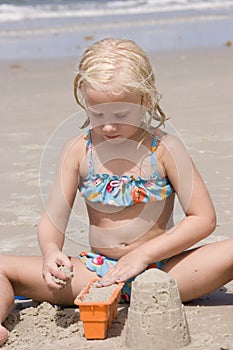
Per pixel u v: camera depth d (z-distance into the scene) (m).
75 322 4.84
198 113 11.25
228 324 4.70
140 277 4.39
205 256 4.99
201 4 33.62
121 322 4.76
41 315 4.95
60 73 16.56
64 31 26.20
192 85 13.91
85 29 26.53
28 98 13.59
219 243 5.09
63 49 21.09
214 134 9.84
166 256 4.95
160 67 16.70
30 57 19.69
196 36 23.16
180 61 17.55
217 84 13.88
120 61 4.81
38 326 4.79
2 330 4.56
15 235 6.58
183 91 13.29
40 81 15.53
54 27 27.52
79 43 22.41
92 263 5.12
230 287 5.40
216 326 4.67
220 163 8.47
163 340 4.29
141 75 4.86
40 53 20.44
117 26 27.25
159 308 4.30
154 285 4.31
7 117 11.91
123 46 4.94
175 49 20.11
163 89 13.61
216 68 16.05
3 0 34.12
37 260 5.12
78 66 5.04
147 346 4.29
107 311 4.48
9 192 7.92
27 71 17.11
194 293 5.03
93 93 4.79
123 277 4.79
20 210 7.30
